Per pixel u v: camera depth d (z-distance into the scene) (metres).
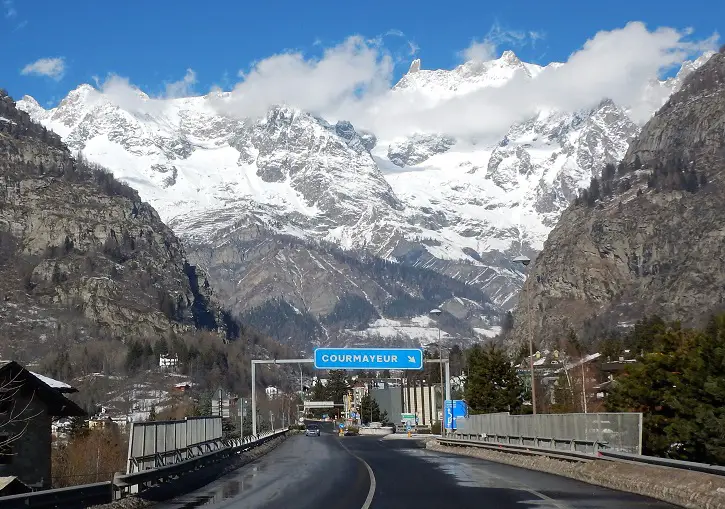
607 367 90.94
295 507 23.16
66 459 53.75
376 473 37.44
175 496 27.52
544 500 23.70
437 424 113.06
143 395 130.88
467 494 26.16
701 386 41.69
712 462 38.78
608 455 31.69
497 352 87.88
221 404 54.41
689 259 174.62
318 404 194.75
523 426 48.62
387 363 69.06
